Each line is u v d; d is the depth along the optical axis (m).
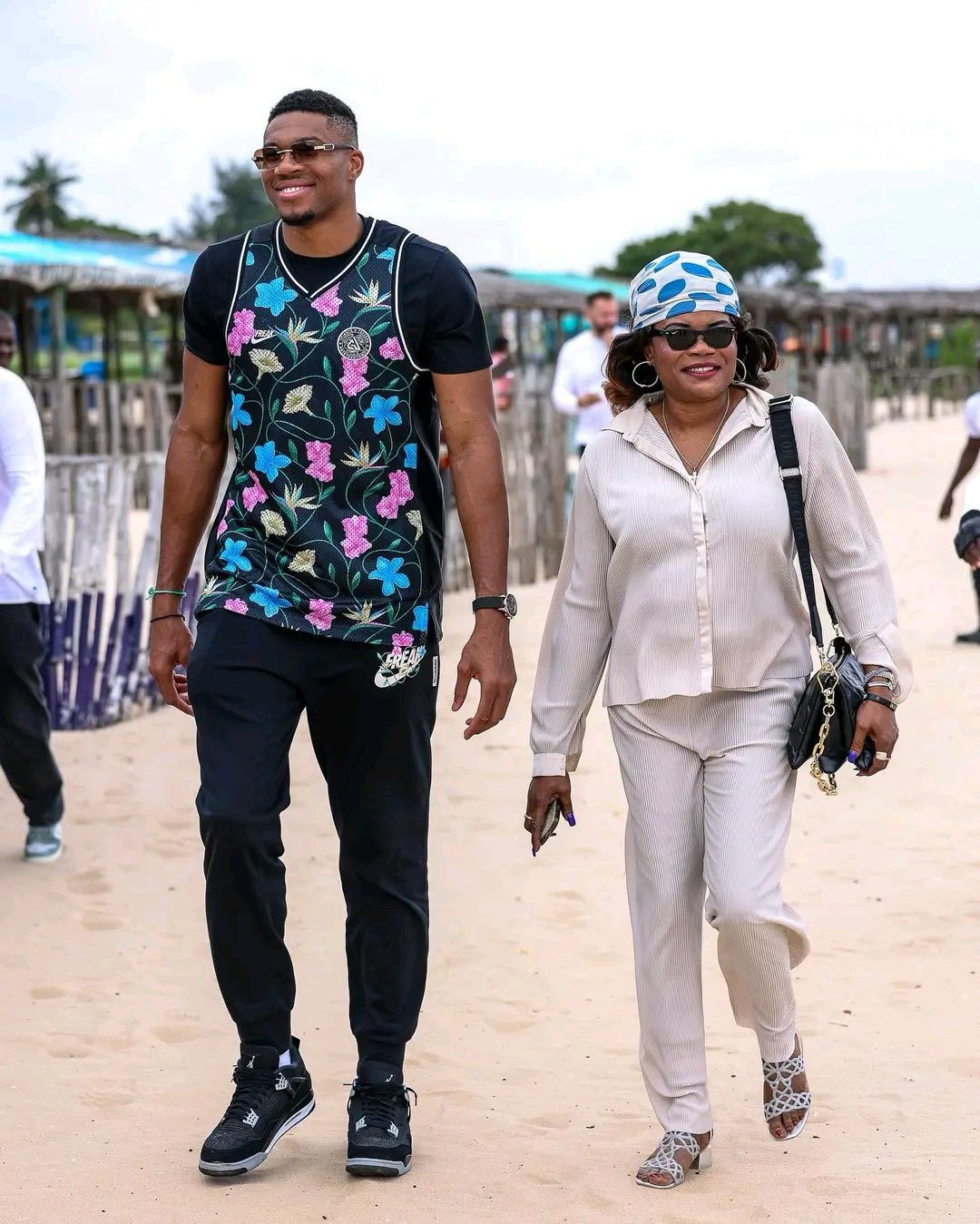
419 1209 3.48
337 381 3.52
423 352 3.58
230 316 3.58
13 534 5.82
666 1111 3.67
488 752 8.40
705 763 3.61
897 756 8.05
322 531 3.55
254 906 3.57
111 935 5.62
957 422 41.03
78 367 38.94
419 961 3.73
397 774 3.63
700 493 3.52
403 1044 3.75
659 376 3.56
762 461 3.54
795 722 3.54
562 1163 3.74
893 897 5.96
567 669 3.72
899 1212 3.44
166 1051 4.59
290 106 3.50
